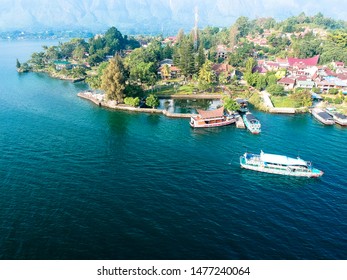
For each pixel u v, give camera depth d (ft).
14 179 263.90
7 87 640.99
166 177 274.16
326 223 218.38
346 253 190.29
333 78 613.11
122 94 509.76
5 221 209.77
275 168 292.20
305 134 393.91
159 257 181.98
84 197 239.91
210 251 187.73
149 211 224.33
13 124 407.64
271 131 401.90
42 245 188.96
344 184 273.95
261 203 240.53
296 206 238.27
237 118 444.55
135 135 378.32
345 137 385.91
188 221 214.69
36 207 225.97
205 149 339.16
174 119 451.12
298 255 186.80
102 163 298.15
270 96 553.64
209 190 255.91
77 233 199.82
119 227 206.28
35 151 322.34
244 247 191.93
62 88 652.07
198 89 613.93
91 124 417.90
